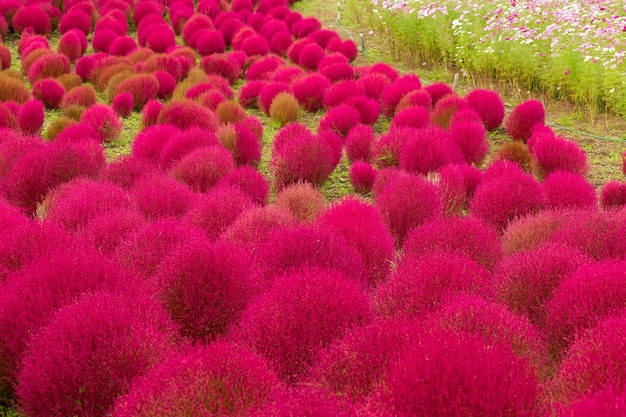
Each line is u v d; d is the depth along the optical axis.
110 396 3.13
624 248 4.71
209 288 3.88
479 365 2.70
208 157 6.73
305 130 7.72
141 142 7.86
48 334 3.26
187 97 10.23
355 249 4.64
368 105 9.28
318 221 5.17
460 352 2.76
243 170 6.47
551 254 4.26
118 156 7.74
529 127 8.55
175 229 4.73
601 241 4.80
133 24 16.44
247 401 2.78
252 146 7.68
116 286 3.88
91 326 3.23
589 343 3.20
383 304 3.93
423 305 3.79
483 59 10.98
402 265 4.35
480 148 7.74
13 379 3.57
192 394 2.72
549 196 6.18
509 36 10.56
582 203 6.08
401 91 9.89
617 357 3.01
